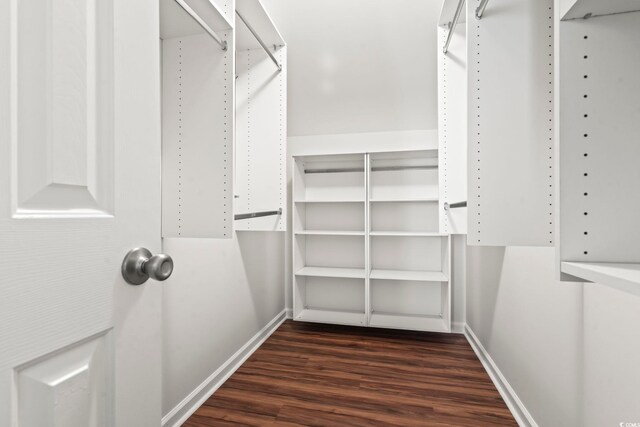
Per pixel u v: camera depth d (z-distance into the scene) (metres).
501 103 0.97
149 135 0.60
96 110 0.50
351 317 2.56
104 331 0.50
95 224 0.49
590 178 0.53
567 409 1.11
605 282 0.41
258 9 1.53
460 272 2.55
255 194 1.90
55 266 0.43
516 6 0.96
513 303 1.59
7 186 0.38
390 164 2.66
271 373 1.89
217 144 1.24
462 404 1.58
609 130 0.53
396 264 2.69
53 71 0.43
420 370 1.92
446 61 1.74
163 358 1.38
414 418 1.47
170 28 1.22
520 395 1.49
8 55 0.38
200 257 1.66
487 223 0.98
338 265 2.79
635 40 0.52
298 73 2.67
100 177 0.50
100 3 0.51
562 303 1.15
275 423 1.45
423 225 2.63
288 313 2.86
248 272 2.20
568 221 0.53
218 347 1.81
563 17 0.53
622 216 0.52
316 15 2.55
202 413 1.52
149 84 0.61
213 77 1.25
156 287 0.62
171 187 1.29
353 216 2.74
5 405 0.37
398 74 2.52
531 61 0.96
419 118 2.56
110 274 0.51
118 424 0.52
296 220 2.58
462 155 1.74
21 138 0.40
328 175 2.78
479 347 2.14
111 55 0.52
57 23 0.44
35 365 0.41
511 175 0.97
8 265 0.37
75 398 0.46
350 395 1.66
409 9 2.39
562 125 0.53
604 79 0.53
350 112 2.67
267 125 1.88
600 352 0.94
